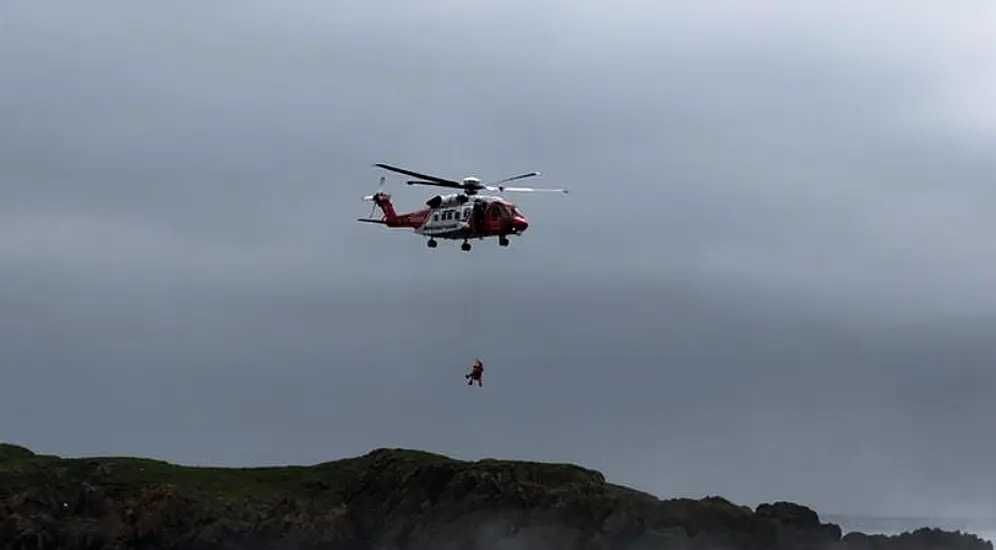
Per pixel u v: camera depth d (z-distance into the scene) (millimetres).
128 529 170125
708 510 172875
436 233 125125
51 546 167750
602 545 165750
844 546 173250
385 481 183375
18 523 166625
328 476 191875
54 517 171875
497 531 167625
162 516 172125
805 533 173125
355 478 188375
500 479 175625
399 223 133125
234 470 193625
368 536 178000
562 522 167375
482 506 171875
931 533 181375
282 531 174250
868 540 176250
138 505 173000
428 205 126000
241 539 172500
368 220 135125
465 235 123250
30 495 170750
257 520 175250
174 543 170500
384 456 190875
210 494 179875
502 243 121938
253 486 187250
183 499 175250
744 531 170875
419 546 171875
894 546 176250
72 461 186500
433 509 175375
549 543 164375
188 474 188125
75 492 177125
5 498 170000
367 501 182875
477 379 148625
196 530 171750
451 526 170750
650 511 172875
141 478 182625
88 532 169625
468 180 123875
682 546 166875
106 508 174375
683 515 171875
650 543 167625
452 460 187500
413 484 179750
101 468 184500
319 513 178000
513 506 170875
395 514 177625
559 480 178250
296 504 179875
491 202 121562
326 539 174625
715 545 168375
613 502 170875
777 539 170750
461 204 123375
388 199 134625
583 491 173250
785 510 176250
